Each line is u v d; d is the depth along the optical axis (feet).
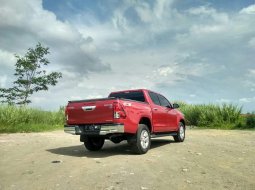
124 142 42.78
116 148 35.63
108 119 28.27
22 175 20.93
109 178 19.61
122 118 28.09
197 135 49.29
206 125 67.51
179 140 40.22
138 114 30.14
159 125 34.58
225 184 18.17
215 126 65.51
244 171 21.53
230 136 46.62
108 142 42.86
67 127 30.78
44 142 40.73
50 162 25.57
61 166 23.76
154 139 45.68
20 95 94.12
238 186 17.74
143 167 23.02
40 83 96.37
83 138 32.30
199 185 17.95
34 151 32.27
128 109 28.86
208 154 29.07
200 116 69.15
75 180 19.25
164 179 19.33
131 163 24.66
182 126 41.14
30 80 96.17
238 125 63.41
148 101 33.58
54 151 32.42
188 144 37.60
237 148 33.06
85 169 22.43
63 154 30.19
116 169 22.26
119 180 19.07
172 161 25.52
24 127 59.36
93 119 29.12
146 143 30.53
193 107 76.54
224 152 30.25
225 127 63.57
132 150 29.55
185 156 28.07
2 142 39.47
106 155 29.48
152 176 20.11
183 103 91.76
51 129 65.41
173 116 38.42
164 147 35.04
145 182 18.60
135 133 29.55
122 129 27.89
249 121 62.44
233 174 20.62
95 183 18.48
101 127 28.40
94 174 20.75
